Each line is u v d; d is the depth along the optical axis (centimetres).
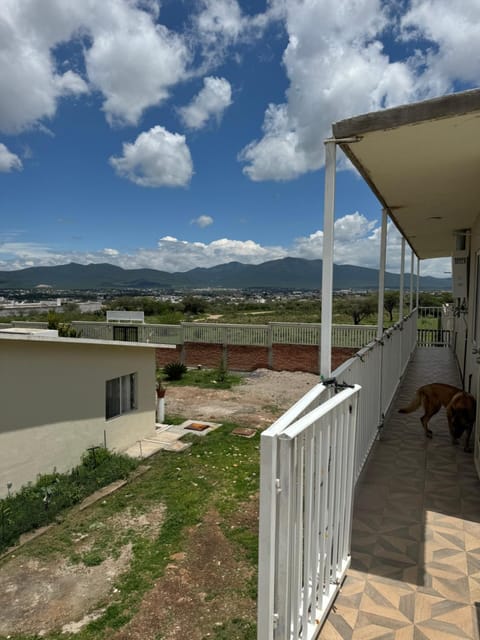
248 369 1577
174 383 1377
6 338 545
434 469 416
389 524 318
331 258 277
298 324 1506
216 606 330
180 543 436
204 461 696
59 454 637
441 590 247
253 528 457
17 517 502
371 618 225
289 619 175
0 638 320
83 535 475
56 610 349
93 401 696
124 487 607
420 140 283
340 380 290
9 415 563
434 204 529
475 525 317
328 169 277
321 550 216
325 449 211
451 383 817
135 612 332
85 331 1764
